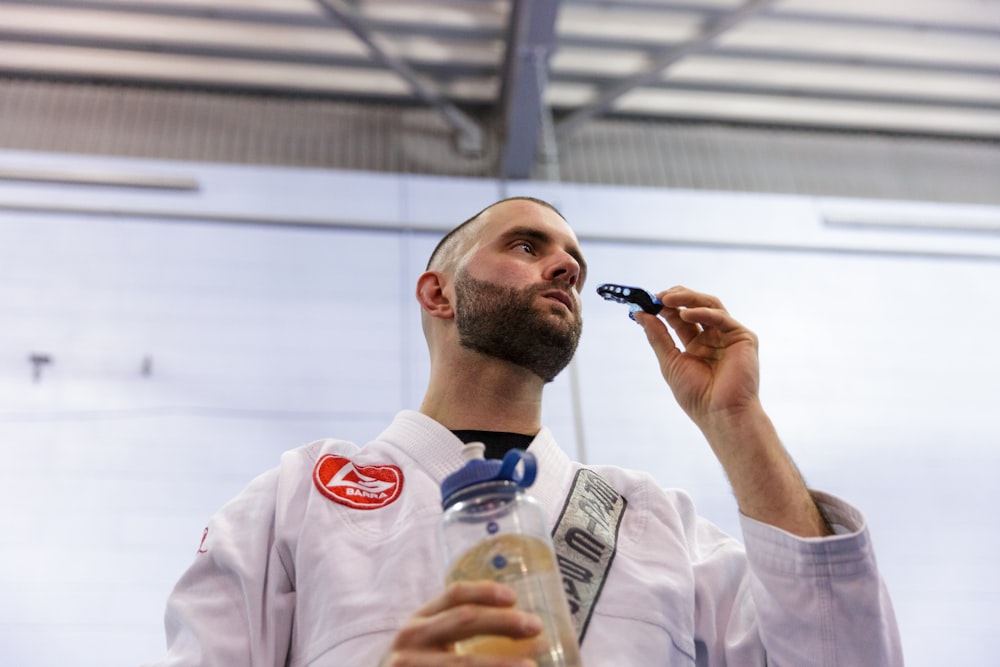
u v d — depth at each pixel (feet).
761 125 19.25
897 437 14.42
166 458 12.78
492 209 4.87
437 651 2.59
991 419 14.73
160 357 13.60
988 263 16.48
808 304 15.48
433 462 4.02
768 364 14.79
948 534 13.60
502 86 17.70
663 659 3.56
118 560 11.93
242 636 3.59
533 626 2.55
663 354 4.25
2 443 12.54
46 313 13.67
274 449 13.11
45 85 17.04
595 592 3.67
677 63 17.88
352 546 3.68
